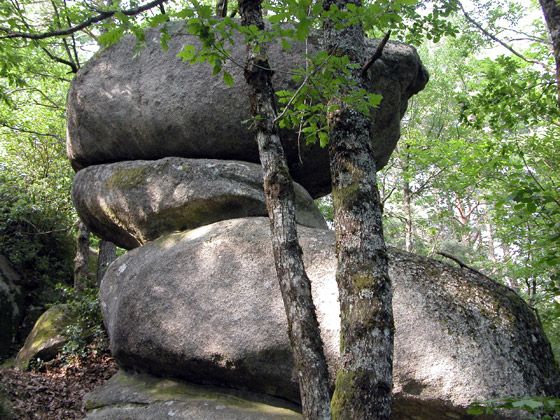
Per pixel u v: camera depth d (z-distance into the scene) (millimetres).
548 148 9445
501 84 7316
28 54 10336
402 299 4496
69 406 5719
